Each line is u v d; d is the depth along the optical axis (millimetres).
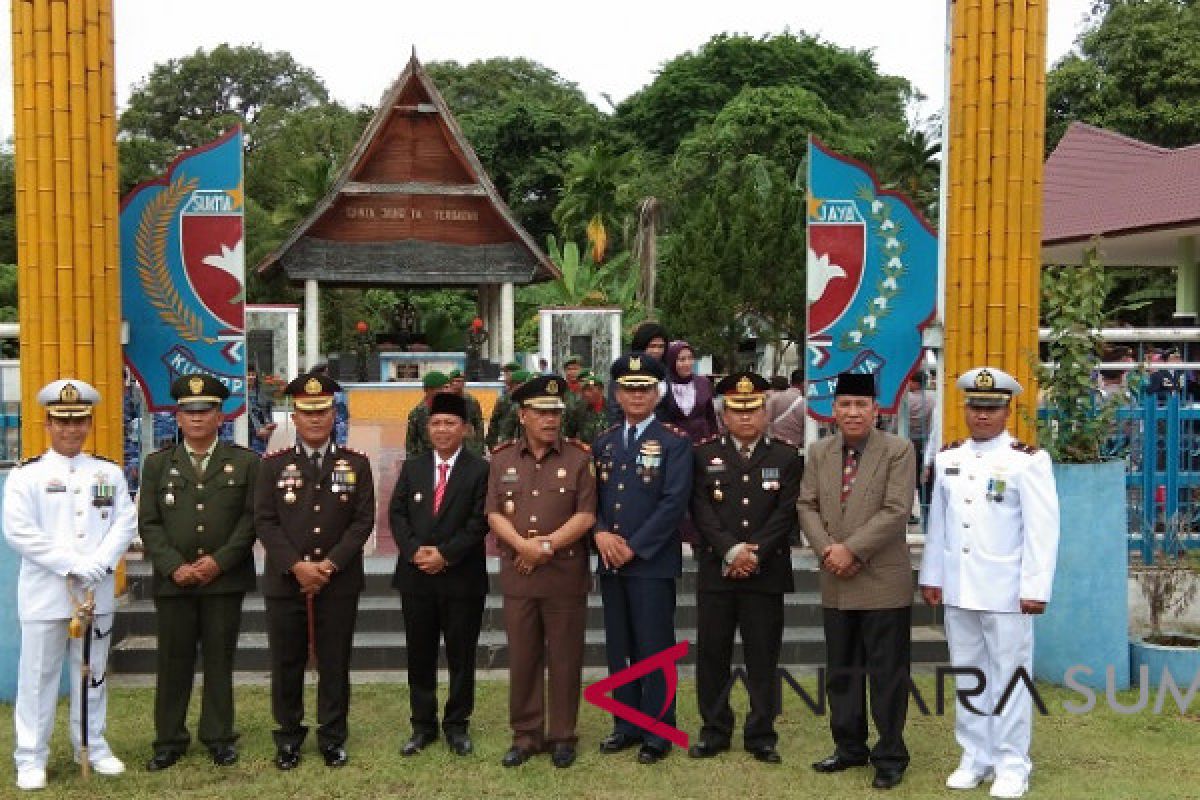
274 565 5488
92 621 5379
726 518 5582
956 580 5375
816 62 45531
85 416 5438
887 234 8633
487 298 22484
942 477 5492
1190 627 7957
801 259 24906
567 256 27078
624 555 5520
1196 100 25219
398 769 5457
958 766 5578
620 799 5105
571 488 5625
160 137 50312
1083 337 7062
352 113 45312
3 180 35406
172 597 5492
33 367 7062
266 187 38500
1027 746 5277
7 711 6410
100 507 5449
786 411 10562
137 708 6406
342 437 11938
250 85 51344
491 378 21141
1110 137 19484
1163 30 25984
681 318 24969
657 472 5598
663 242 32219
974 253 7645
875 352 8680
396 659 7184
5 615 6531
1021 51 7535
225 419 8227
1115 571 7016
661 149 45594
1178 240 16375
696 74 45438
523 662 5605
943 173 8055
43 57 7004
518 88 51438
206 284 8164
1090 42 27625
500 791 5195
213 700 5574
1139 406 8367
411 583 5660
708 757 5652
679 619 7625
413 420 9039
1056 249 17547
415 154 20953
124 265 8070
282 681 5520
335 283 21891
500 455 5746
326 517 5562
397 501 5758
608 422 9078
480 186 21000
